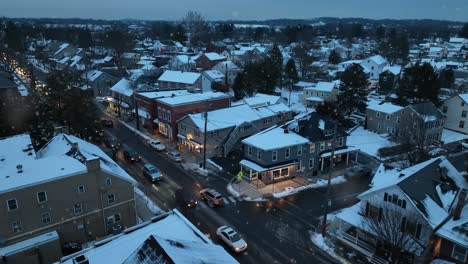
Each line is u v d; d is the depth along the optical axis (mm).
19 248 24844
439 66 105062
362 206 28281
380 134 58688
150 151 49906
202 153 47812
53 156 29578
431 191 26875
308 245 28625
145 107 60406
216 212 33562
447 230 23609
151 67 99750
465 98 60688
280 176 41125
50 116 46469
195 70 103125
